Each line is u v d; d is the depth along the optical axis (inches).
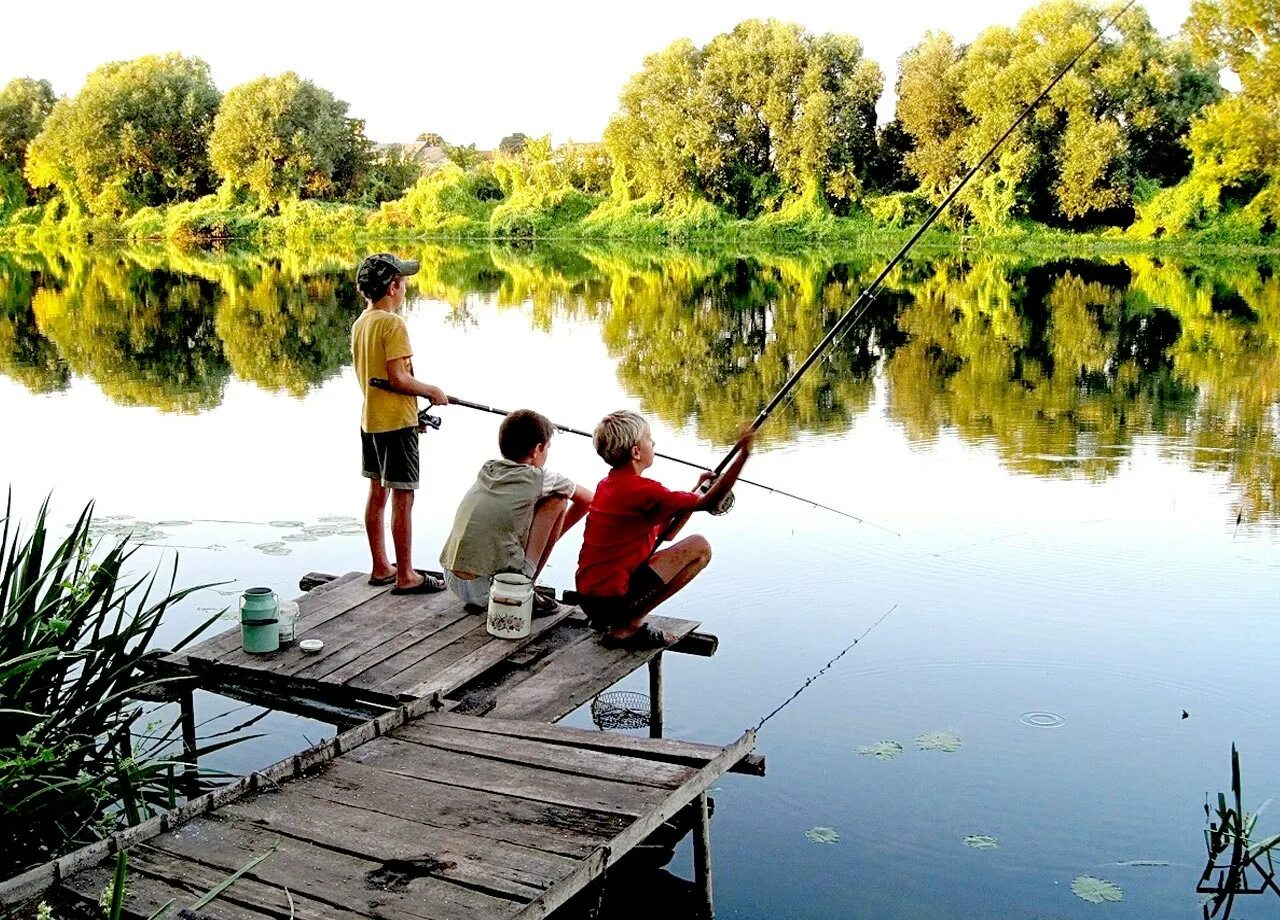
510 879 101.6
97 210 1766.7
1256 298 738.2
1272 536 241.6
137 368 501.4
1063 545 237.5
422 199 1721.2
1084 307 698.8
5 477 307.3
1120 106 1236.5
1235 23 1125.7
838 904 123.0
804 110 1471.5
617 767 123.8
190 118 1787.6
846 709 166.7
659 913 122.6
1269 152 1141.1
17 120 1895.9
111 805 135.0
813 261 1176.2
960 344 541.6
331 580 195.6
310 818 113.0
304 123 1712.6
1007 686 173.3
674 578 161.2
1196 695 169.5
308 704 147.6
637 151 1616.6
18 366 507.8
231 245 1628.9
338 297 829.2
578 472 297.9
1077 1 1243.8
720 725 162.4
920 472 298.7
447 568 174.2
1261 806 137.0
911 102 1363.2
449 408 391.9
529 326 626.5
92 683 133.3
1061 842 133.9
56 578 128.3
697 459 317.4
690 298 786.8
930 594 210.8
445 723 136.6
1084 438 336.5
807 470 303.1
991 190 1284.4
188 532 255.8
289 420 386.3
